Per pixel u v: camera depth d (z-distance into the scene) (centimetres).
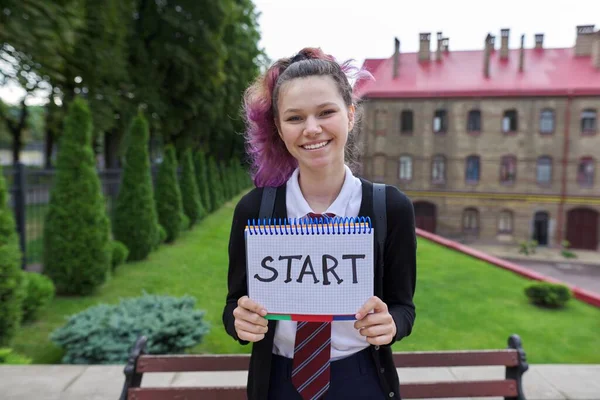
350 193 142
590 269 2428
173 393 251
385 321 124
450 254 1177
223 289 751
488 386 264
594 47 2858
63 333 435
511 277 923
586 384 374
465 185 2864
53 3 700
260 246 127
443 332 591
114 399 342
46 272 664
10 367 396
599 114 2672
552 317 673
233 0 1631
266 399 140
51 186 689
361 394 138
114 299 662
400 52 3231
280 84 138
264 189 150
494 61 3067
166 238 1158
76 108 665
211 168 1962
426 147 2883
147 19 1355
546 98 2725
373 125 2925
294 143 136
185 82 1479
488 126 2811
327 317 125
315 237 125
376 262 136
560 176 2747
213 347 503
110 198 1080
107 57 1133
